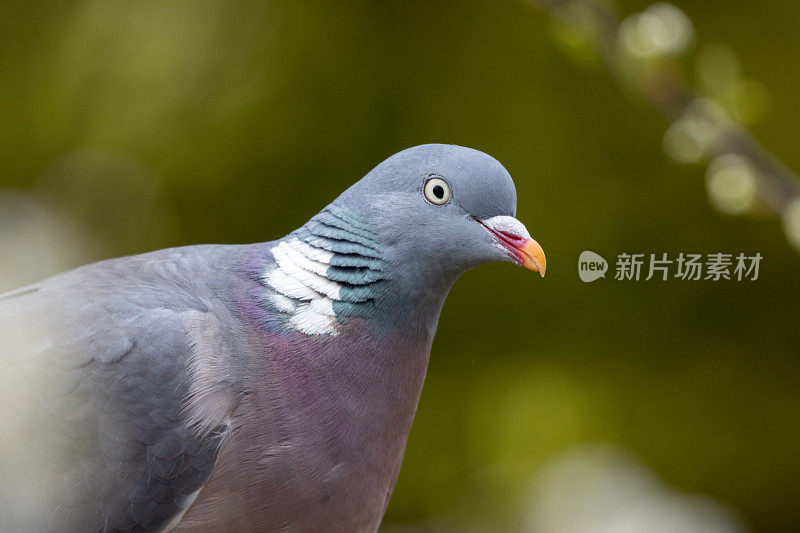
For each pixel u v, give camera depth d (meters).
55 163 12.89
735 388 12.51
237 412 5.29
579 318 12.63
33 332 5.33
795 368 12.45
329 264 5.57
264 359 5.39
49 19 13.01
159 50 12.91
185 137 12.78
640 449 12.54
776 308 12.42
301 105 12.76
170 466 5.23
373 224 5.63
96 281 5.65
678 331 12.59
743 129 5.93
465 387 12.62
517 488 12.09
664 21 5.86
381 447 5.59
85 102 12.85
